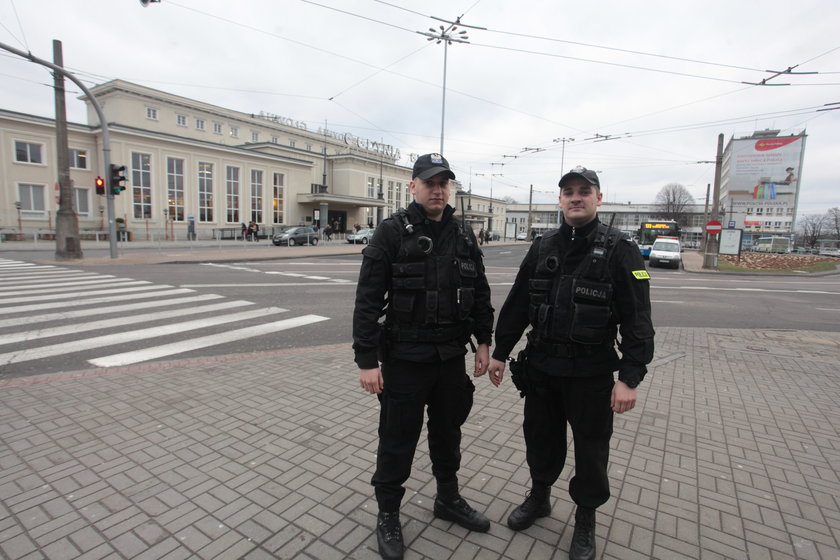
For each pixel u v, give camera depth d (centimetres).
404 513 255
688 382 482
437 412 237
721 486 284
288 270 1630
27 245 2612
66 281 1149
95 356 554
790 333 754
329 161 5575
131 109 4131
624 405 208
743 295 1364
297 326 736
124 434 337
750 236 7712
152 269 1515
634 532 241
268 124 5366
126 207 3384
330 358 540
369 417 374
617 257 218
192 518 245
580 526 221
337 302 967
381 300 225
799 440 348
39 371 498
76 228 1705
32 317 750
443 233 232
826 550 228
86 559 213
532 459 243
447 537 236
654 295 1304
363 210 5672
